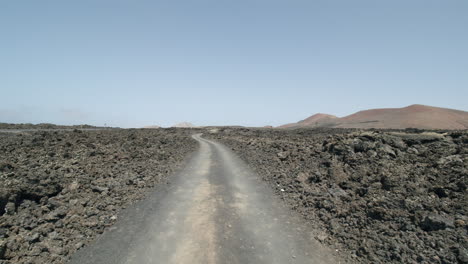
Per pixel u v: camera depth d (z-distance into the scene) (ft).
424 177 37.40
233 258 25.79
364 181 41.55
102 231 30.48
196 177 57.41
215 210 38.01
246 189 48.52
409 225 27.86
